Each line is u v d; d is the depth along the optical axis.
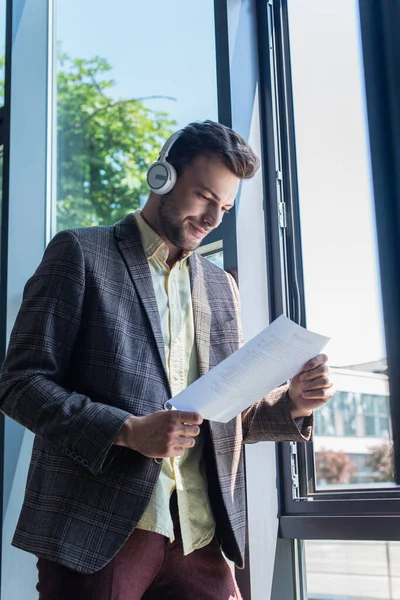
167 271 1.57
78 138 2.80
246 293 1.96
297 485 1.92
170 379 1.48
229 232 1.99
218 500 1.46
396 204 1.82
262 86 2.16
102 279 1.44
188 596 1.42
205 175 1.49
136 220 1.60
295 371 1.35
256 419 1.57
